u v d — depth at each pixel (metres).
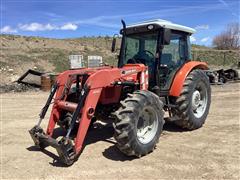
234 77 17.06
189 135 6.17
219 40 62.66
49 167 4.72
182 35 6.57
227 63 38.16
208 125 6.94
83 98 4.71
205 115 6.75
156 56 5.93
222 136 6.05
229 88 13.59
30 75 15.20
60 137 5.99
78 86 5.51
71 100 5.56
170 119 6.36
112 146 5.61
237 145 5.48
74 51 34.75
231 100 10.25
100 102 5.38
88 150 5.41
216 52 43.50
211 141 5.75
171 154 5.11
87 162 4.87
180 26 6.32
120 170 4.54
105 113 5.70
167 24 5.91
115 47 6.71
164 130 6.56
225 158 4.89
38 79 15.05
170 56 6.28
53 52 32.34
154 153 5.18
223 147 5.39
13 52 29.23
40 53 30.88
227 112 8.27
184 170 4.48
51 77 14.27
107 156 5.10
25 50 31.61
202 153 5.13
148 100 4.95
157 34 6.01
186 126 6.40
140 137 5.01
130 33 6.33
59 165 4.79
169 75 6.24
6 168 4.75
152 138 5.11
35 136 5.19
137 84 5.53
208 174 4.34
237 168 4.50
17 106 10.22
